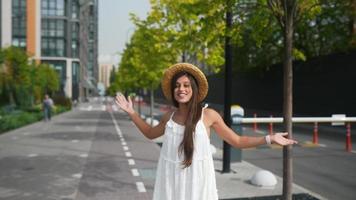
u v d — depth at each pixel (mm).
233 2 7355
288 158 6406
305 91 31781
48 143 17422
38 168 11383
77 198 8094
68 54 80062
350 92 26094
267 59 35281
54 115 41312
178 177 3543
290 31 6445
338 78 27391
